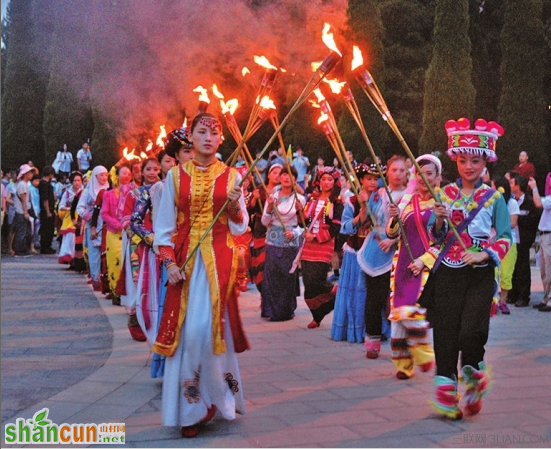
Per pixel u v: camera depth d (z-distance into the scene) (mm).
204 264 4156
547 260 8789
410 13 19891
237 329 4273
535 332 7348
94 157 22703
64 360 5938
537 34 17719
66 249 13008
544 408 4672
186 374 4086
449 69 17172
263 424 4312
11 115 26609
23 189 15539
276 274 7953
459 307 4508
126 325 7496
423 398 4898
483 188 4594
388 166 6387
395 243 5816
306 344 6707
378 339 6090
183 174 4262
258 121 4562
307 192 13281
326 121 5793
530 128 17703
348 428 4254
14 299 9273
